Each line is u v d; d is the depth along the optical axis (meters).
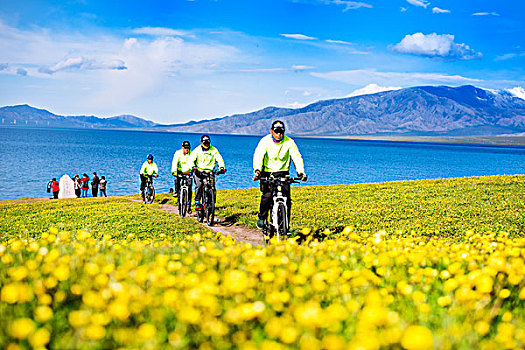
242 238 11.85
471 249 6.41
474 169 102.44
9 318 3.21
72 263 4.57
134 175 73.31
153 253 5.75
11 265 4.79
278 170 9.38
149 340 2.75
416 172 87.94
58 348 2.90
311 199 21.27
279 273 4.11
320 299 3.88
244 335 3.05
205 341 3.04
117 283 3.58
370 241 7.34
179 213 16.70
